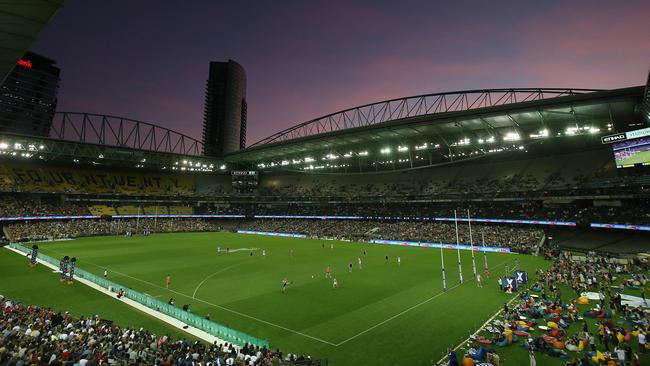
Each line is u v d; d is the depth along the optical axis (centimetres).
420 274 4875
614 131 6519
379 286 4209
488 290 3894
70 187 11056
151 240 9044
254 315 3209
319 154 10744
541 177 8556
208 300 3694
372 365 2216
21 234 8525
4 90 19712
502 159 9775
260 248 7719
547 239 7088
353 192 11694
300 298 3734
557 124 6675
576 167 8256
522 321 2744
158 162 11388
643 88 4653
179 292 4012
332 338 2661
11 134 8281
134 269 5297
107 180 12069
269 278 4706
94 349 1955
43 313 2697
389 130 7438
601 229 6925
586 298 3222
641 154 5750
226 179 14438
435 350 2400
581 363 2003
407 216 9881
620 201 6981
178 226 11569
